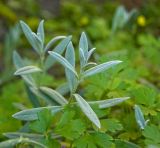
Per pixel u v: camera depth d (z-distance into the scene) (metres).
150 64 0.80
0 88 0.86
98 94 0.48
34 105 0.50
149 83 0.68
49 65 0.52
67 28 1.19
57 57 0.41
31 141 0.39
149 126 0.41
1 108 0.57
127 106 0.47
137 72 0.51
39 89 0.48
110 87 0.48
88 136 0.41
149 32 1.10
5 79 0.86
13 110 0.56
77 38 1.10
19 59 0.51
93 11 1.30
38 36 0.46
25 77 0.50
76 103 0.43
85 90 0.51
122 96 0.47
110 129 0.42
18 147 0.41
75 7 1.30
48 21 1.22
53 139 0.41
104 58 0.48
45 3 1.38
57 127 0.41
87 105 0.40
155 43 0.75
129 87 0.48
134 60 0.82
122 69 0.49
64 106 0.43
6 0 1.33
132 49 0.88
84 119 0.44
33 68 0.45
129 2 1.32
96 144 0.42
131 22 0.83
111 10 1.31
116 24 0.81
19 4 1.33
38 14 1.32
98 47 0.90
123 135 0.44
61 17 1.29
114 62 0.42
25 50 1.11
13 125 0.48
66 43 0.46
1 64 1.08
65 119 0.41
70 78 0.43
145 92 0.45
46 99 0.48
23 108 0.52
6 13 1.26
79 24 1.19
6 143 0.38
